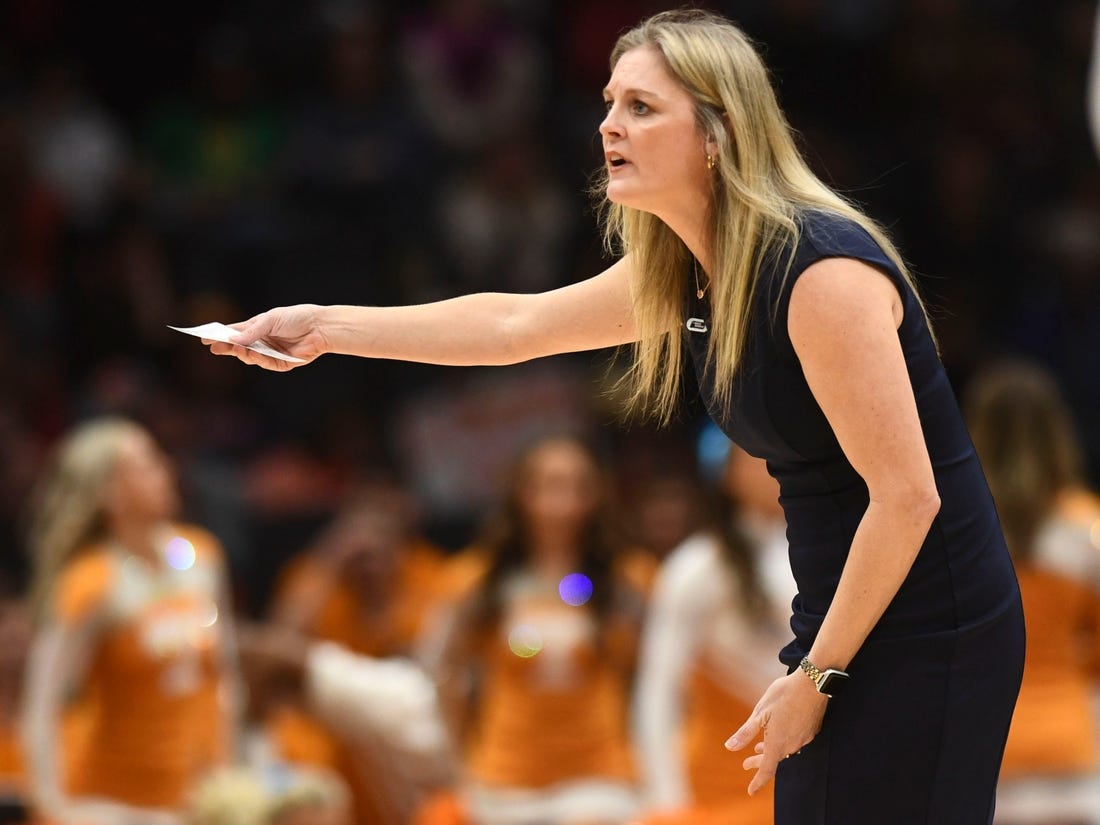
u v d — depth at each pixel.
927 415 7.46
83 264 31.41
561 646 18.38
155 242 31.59
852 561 7.27
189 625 17.84
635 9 36.50
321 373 30.28
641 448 27.19
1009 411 16.81
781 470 7.77
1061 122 36.78
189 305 30.73
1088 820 16.23
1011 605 7.57
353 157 33.25
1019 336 32.91
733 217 7.40
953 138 36.28
